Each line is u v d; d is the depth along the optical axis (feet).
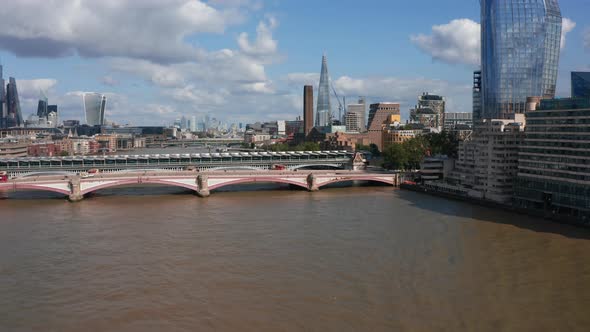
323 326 290.76
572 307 313.94
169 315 307.37
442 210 622.54
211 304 322.96
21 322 298.97
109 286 354.74
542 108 609.83
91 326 293.64
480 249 438.81
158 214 603.67
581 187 546.67
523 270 382.83
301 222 549.54
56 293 342.85
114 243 464.65
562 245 450.71
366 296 333.62
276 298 331.57
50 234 499.92
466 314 305.32
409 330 285.43
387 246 449.48
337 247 446.60
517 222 547.49
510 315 303.68
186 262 406.21
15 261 410.93
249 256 421.18
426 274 375.04
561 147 571.28
